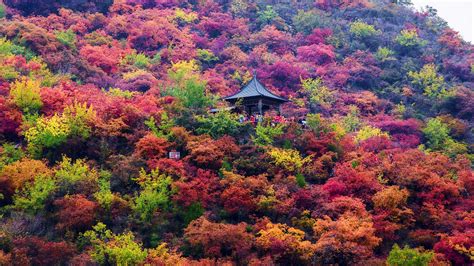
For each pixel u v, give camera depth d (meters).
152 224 37.44
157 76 69.62
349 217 37.66
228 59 79.81
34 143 44.28
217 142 45.28
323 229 36.41
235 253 34.22
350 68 80.38
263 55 80.88
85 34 77.31
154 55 76.81
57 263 32.53
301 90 71.94
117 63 70.75
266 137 47.19
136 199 38.56
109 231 34.69
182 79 64.06
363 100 71.56
